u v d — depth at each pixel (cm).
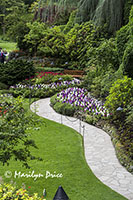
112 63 1198
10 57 2194
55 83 1436
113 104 890
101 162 668
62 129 897
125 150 702
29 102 1199
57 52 2056
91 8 805
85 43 1875
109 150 737
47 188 554
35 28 2072
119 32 1150
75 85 1396
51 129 893
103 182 579
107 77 1113
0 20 3816
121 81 856
